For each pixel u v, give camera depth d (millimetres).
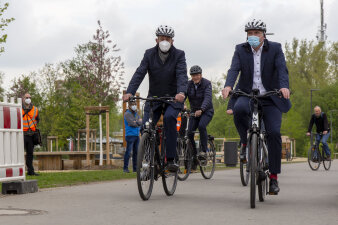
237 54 7430
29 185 8555
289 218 5707
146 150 7379
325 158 17625
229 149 19531
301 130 74938
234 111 7324
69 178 11992
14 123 8750
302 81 77000
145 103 7867
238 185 10141
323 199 7609
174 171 7859
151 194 8219
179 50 7926
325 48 77375
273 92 6922
